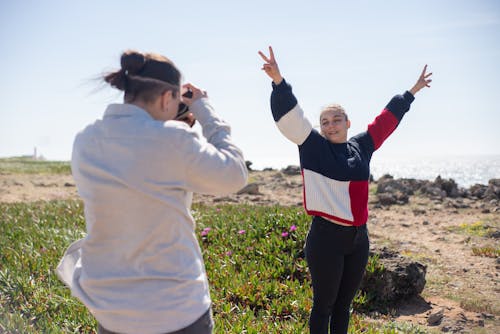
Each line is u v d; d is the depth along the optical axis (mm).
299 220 7855
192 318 1905
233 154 2037
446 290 6891
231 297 5559
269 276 6289
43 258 6352
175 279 1901
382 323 5504
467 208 13383
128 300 1877
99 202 1929
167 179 1913
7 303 4922
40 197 16672
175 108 2117
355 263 3643
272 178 20000
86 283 1956
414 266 6492
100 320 1946
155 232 1898
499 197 14578
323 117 3625
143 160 1901
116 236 1927
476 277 7508
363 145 3799
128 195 1896
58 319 4602
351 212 3486
